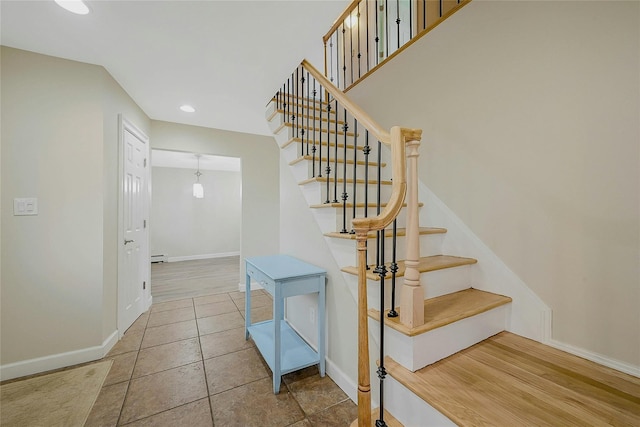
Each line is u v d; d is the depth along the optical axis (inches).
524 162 56.1
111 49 73.5
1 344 69.8
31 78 73.5
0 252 70.2
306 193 77.7
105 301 83.2
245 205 151.6
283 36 68.9
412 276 44.4
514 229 57.9
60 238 76.0
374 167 89.0
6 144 70.9
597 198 46.1
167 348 86.5
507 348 50.8
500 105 60.4
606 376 42.0
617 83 43.6
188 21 63.1
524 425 32.0
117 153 91.6
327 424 55.8
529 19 55.1
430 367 44.4
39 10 58.6
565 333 49.9
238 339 93.2
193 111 118.1
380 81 95.5
